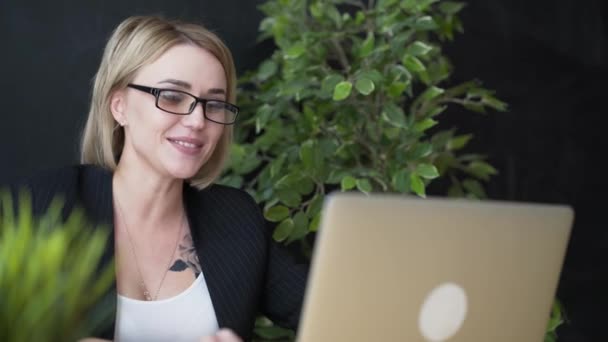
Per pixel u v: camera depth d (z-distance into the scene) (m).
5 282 0.95
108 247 1.67
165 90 1.70
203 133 1.73
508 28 3.10
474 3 3.05
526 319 1.29
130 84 1.74
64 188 1.73
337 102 2.47
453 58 3.04
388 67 2.44
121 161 1.80
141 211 1.77
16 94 2.55
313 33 2.42
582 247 3.27
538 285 1.28
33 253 0.97
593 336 3.27
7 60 2.53
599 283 3.28
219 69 1.76
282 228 2.36
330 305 1.06
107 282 1.06
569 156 3.22
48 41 2.57
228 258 1.80
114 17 2.64
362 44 2.41
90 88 2.63
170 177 1.75
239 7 2.79
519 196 3.18
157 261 1.77
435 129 3.03
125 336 1.66
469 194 2.90
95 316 1.06
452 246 1.13
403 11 2.55
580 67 3.20
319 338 1.07
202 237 1.80
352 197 1.03
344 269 1.04
